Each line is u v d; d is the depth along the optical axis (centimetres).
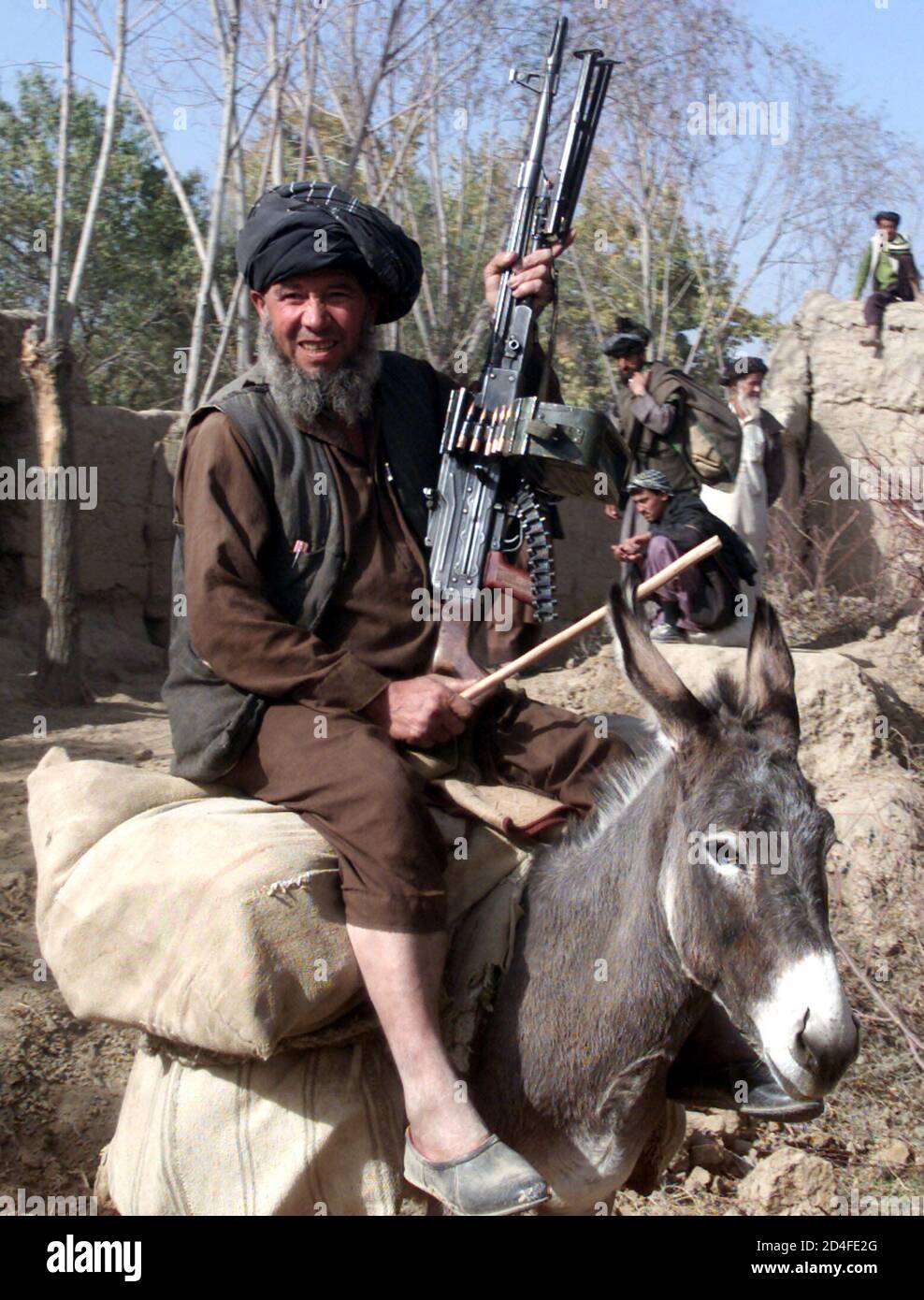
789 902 267
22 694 899
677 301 1470
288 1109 305
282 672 314
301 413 330
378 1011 296
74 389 1084
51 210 1567
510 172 1286
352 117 1123
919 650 902
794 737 288
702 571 716
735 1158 476
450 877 322
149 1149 317
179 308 1661
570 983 307
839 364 1280
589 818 323
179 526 337
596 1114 304
